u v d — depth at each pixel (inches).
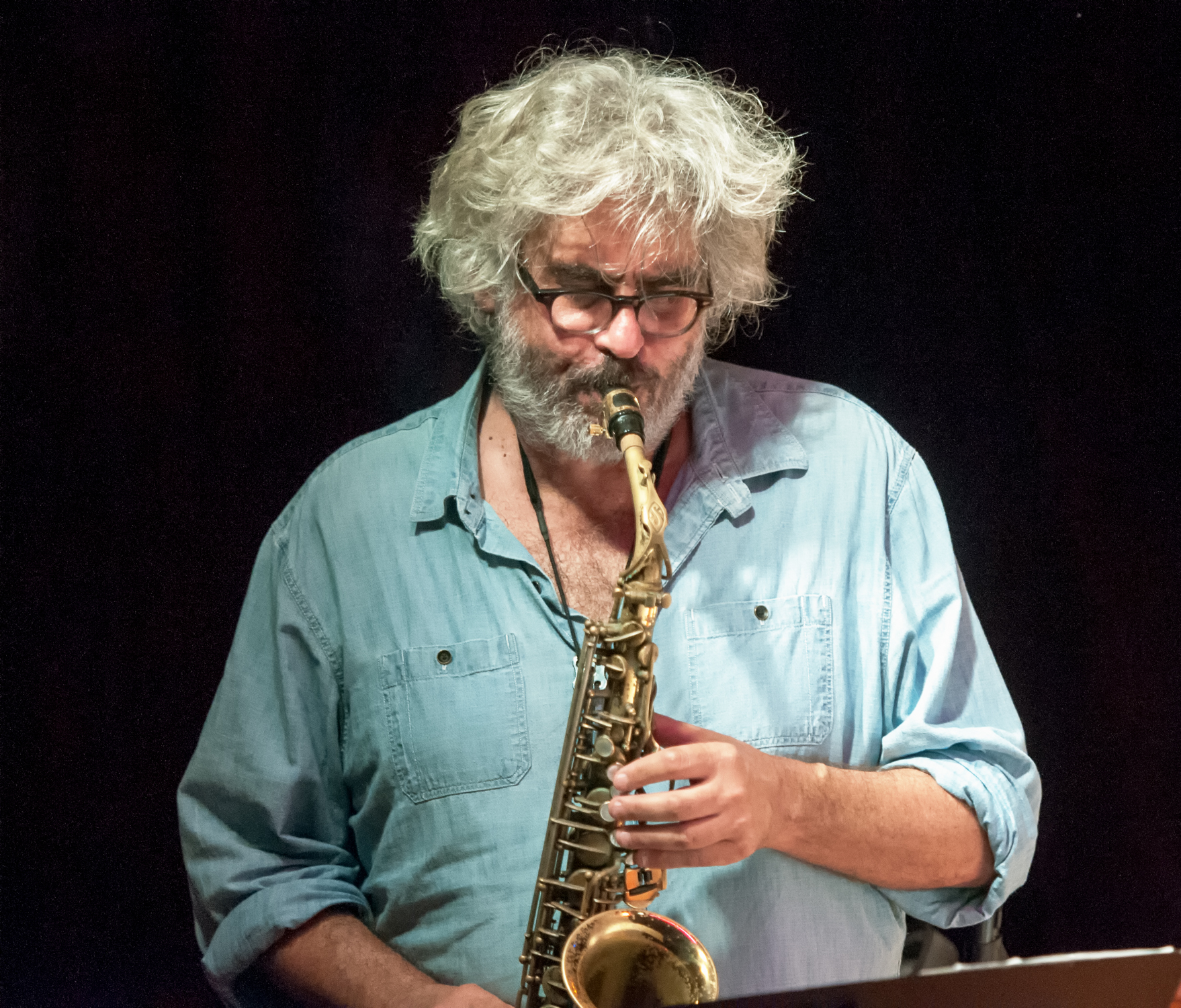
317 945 256.7
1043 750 424.8
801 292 411.2
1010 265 408.5
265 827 270.4
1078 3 390.3
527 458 279.9
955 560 274.7
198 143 393.1
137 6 384.5
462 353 411.8
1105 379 411.8
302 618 273.7
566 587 267.7
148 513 403.9
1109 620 418.9
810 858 238.7
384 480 277.7
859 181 404.5
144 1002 408.2
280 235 400.8
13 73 379.9
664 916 240.1
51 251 389.7
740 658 258.8
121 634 404.2
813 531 267.7
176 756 408.2
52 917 403.2
